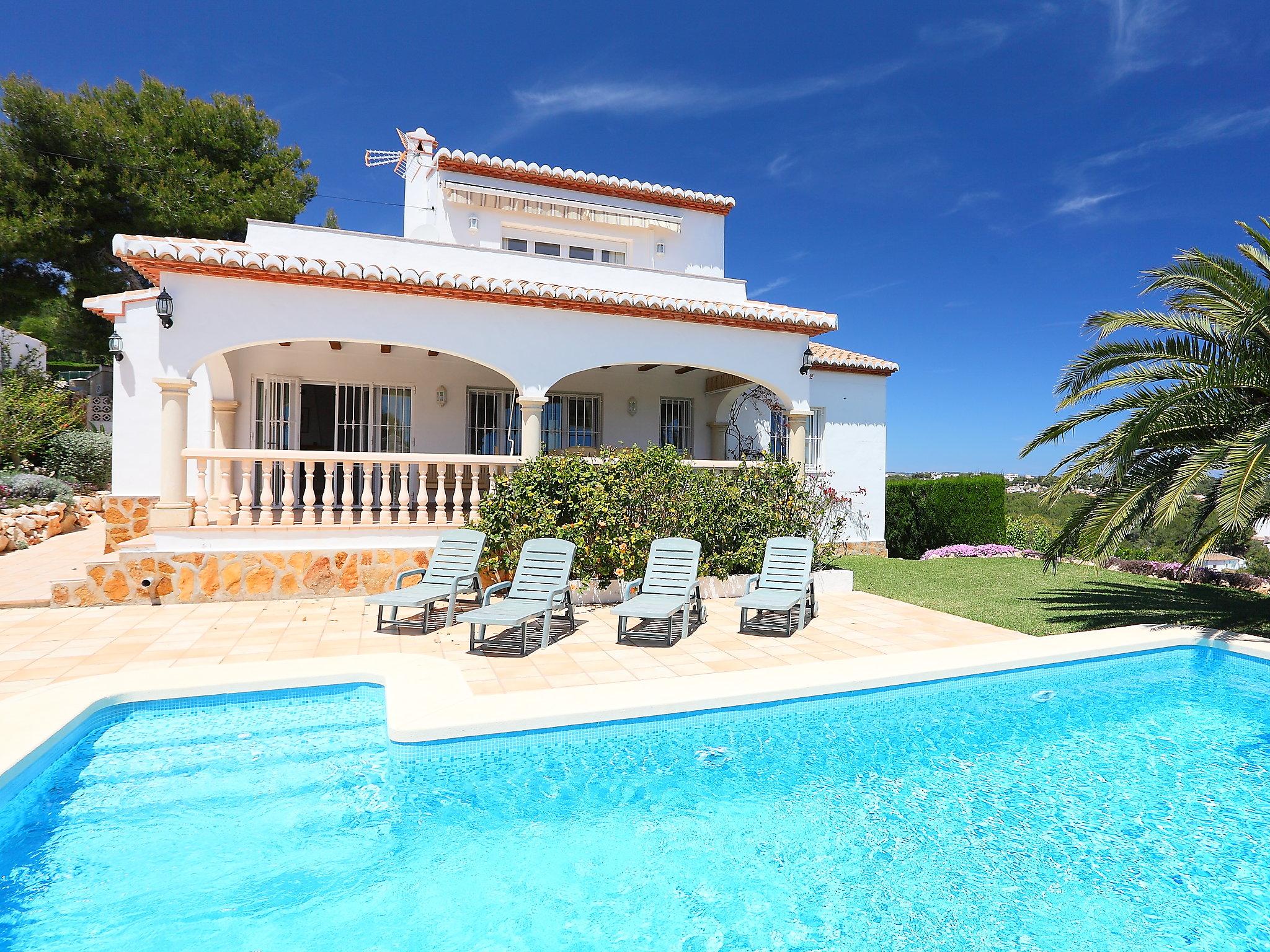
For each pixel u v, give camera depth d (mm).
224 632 8188
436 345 10875
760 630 9000
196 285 9719
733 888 4098
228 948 3516
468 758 5406
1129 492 8703
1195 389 8086
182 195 23062
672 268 18375
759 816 4918
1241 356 8484
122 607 9297
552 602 8148
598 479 10570
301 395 13906
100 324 25312
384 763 5449
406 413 14672
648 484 10742
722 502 11320
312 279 10000
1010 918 3797
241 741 5754
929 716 6691
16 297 23781
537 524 10016
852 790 5285
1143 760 5828
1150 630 8922
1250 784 5402
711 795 5195
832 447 18203
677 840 4602
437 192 16266
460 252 13078
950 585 13000
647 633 8773
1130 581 13562
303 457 10023
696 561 9047
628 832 4699
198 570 9633
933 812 4973
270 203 24469
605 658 7527
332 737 5852
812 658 7617
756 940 3619
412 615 9258
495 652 7672
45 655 7133
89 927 3654
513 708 5734
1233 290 8562
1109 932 3670
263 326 10000
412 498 14445
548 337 11516
